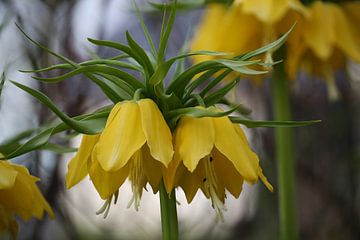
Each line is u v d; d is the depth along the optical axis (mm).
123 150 879
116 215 1450
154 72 898
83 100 1267
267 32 1183
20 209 979
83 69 884
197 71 897
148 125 885
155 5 1160
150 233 1463
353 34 1227
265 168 1617
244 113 1014
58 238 1435
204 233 1544
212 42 1263
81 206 1364
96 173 913
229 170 940
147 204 1471
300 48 1229
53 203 1241
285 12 1202
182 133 897
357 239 1598
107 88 909
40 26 1260
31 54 1240
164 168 899
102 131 890
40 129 1007
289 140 1203
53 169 1242
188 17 1523
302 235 1621
